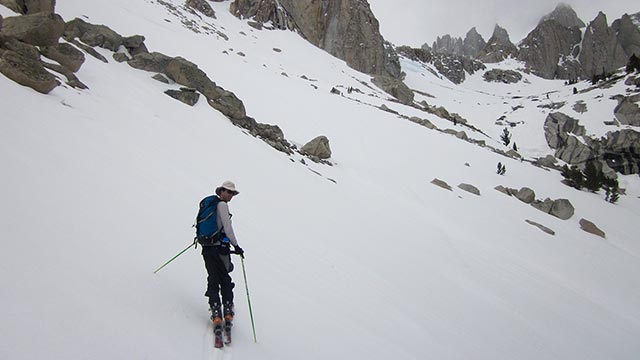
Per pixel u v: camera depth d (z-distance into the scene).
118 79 15.29
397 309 8.81
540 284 15.88
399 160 29.45
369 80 91.44
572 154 57.53
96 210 6.06
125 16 44.78
